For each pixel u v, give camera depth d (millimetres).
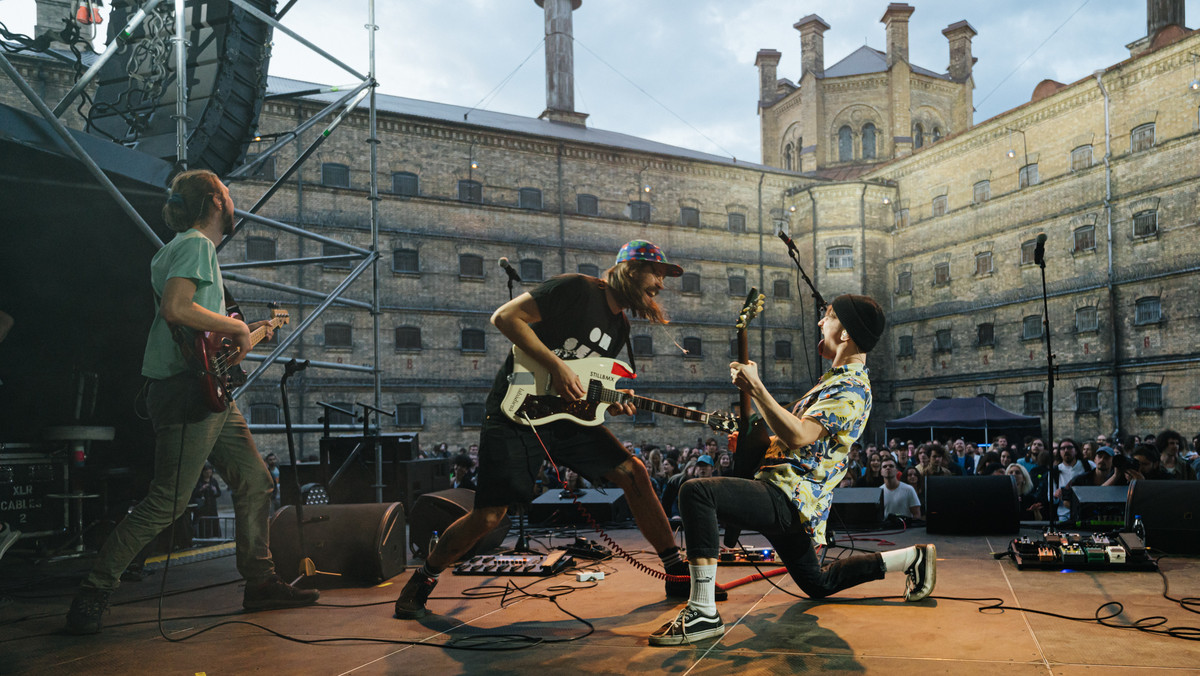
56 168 4934
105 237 5891
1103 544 4270
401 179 26391
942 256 29922
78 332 6262
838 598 3451
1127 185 23938
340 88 8617
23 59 19172
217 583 4430
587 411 3230
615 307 3357
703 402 30469
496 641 2855
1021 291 26922
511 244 27922
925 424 20469
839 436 2887
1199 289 21953
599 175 29891
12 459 5328
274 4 7145
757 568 4375
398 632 3053
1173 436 8484
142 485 6328
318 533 4301
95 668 2578
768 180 32906
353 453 8164
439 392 26016
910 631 2797
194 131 6352
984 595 3480
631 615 3250
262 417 22938
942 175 30094
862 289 31297
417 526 5562
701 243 31312
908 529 7176
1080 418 24797
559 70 37719
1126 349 23750
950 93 40750
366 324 25141
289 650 2787
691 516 2793
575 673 2400
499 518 3309
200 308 3207
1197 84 22109
